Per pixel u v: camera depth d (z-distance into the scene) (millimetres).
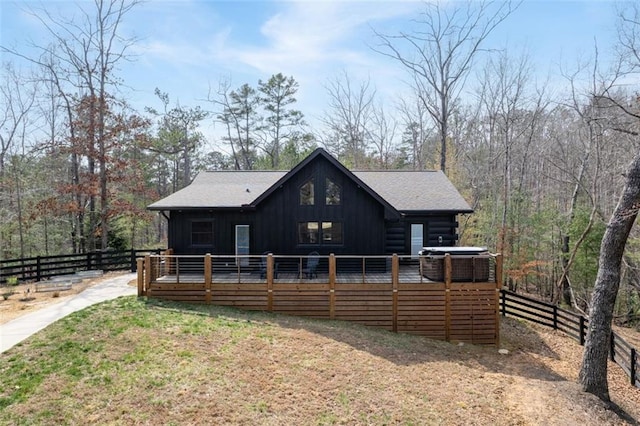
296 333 10891
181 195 16172
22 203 26109
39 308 11773
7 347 8547
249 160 40375
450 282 12727
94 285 15281
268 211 15172
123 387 7328
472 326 12773
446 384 9305
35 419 6309
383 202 14602
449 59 27562
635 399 10375
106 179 21422
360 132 38250
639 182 9789
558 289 22703
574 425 8258
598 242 22125
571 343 14031
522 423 8031
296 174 15148
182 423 6598
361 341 11086
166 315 11078
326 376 8766
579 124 26594
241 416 6977
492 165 30297
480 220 26656
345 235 15094
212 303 12820
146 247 34375
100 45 21875
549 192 30547
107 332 9453
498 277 12711
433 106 28734
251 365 8742
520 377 10523
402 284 12734
